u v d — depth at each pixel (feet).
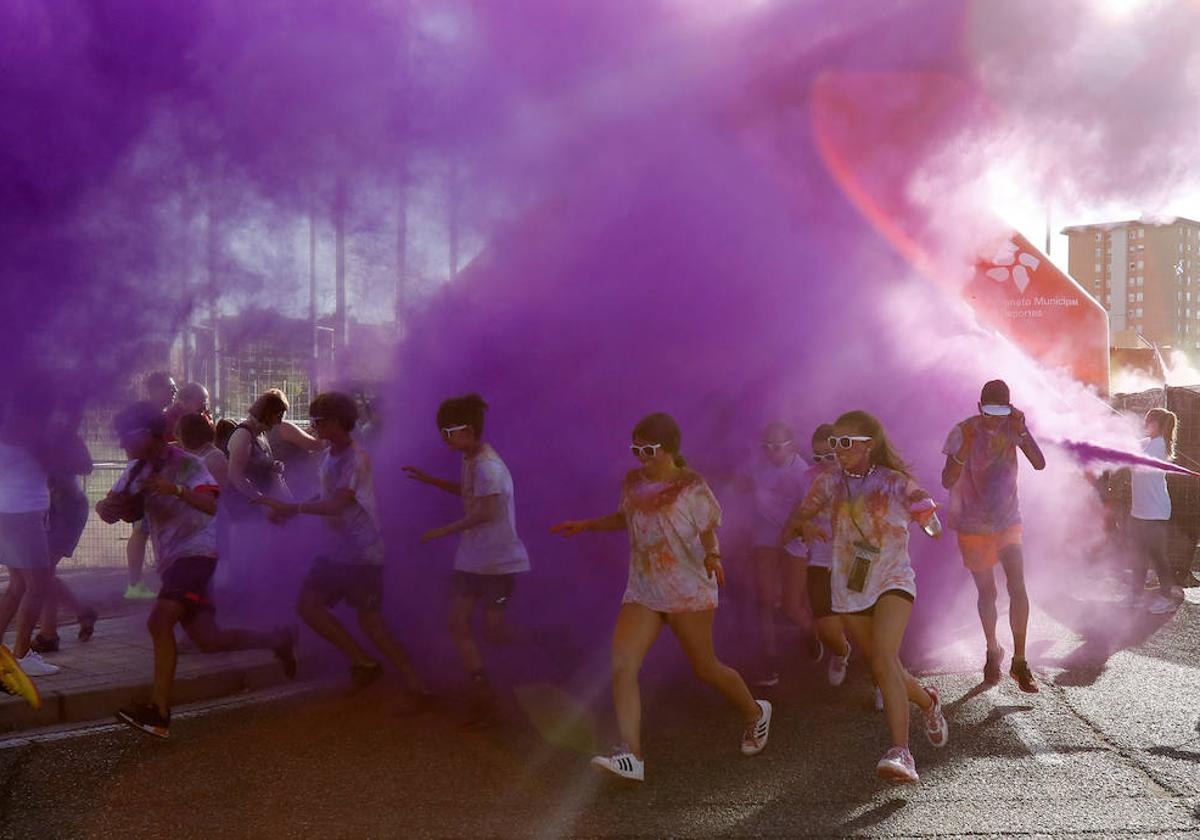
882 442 16.57
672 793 15.49
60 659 22.47
